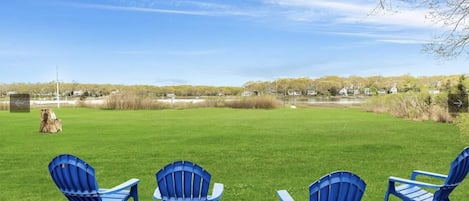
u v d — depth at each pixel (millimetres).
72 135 14477
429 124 17547
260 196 6320
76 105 37000
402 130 15375
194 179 4016
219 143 12273
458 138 12836
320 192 3592
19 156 10070
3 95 51344
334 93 50344
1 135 14516
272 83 52719
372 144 11773
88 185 4164
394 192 4633
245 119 21547
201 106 34625
